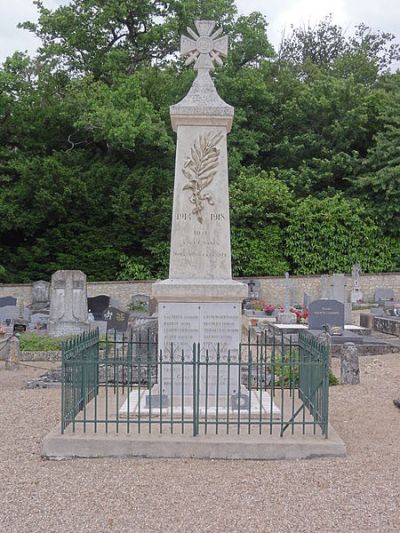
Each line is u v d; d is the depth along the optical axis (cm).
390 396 1048
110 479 617
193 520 523
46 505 555
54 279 1956
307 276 3234
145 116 3120
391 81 3731
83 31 3359
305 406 776
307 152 3669
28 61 3216
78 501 564
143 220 3231
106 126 3103
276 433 721
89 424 752
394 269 3400
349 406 980
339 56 4297
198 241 863
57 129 3375
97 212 3262
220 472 637
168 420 751
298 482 611
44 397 1049
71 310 1952
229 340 836
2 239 3381
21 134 3328
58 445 688
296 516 532
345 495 579
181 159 873
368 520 526
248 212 3238
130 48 3538
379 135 3384
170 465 658
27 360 1576
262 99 3575
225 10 3528
